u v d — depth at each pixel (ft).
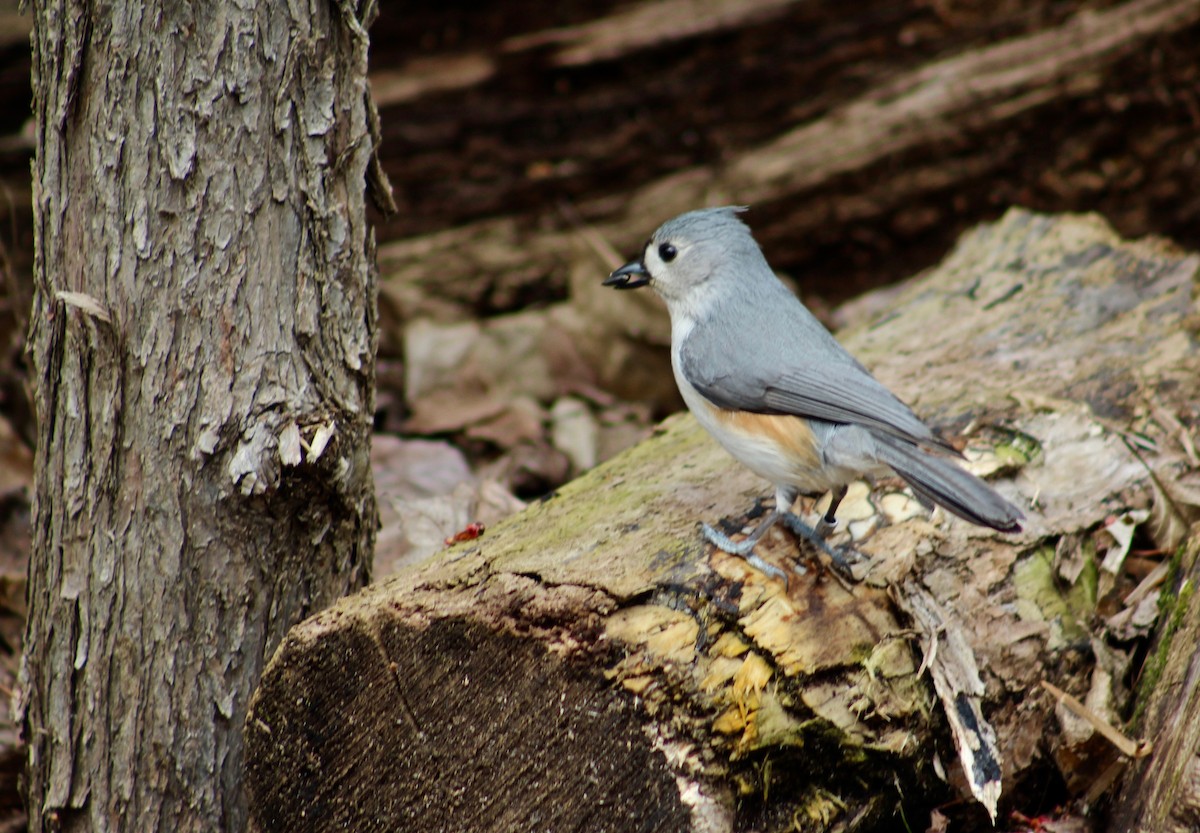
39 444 24.12
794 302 27.07
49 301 23.32
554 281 46.73
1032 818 24.06
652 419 42.75
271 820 23.47
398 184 44.93
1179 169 46.93
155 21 21.91
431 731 21.89
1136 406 28.73
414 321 45.73
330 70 22.91
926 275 39.73
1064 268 35.81
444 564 23.25
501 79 44.75
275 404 22.94
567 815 21.06
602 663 20.86
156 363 22.72
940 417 28.32
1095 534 25.71
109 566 23.41
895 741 21.52
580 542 23.34
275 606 23.98
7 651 32.73
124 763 23.95
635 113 45.52
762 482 26.45
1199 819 20.08
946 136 45.78
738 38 45.03
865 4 45.24
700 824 20.44
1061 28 45.42
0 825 29.07
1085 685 24.47
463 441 41.06
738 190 45.96
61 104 22.53
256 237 22.75
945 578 23.77
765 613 21.50
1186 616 23.50
